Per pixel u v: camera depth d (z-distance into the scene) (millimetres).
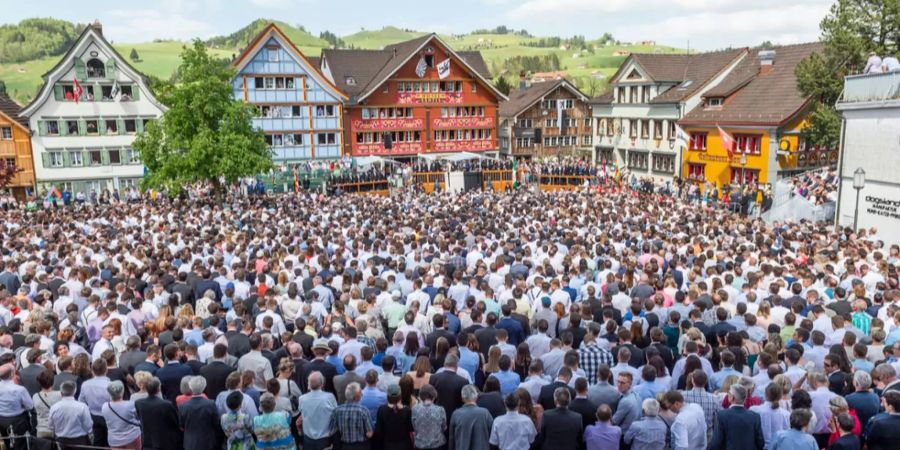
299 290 16234
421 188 53094
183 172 42906
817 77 43438
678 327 12000
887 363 9305
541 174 55500
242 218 29141
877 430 7938
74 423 9188
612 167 62812
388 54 72500
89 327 12898
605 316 12289
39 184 55188
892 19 39781
